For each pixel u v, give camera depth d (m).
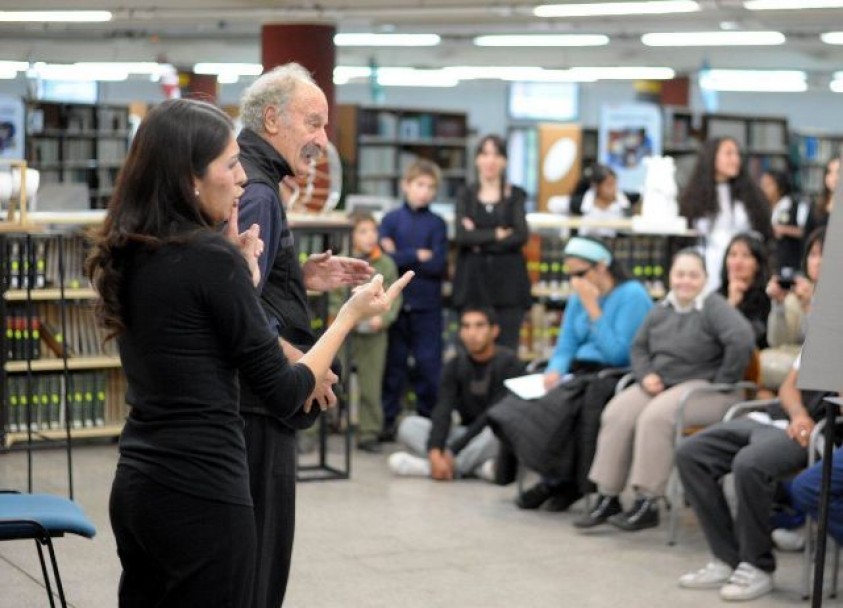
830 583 5.52
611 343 6.61
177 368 2.87
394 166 17.97
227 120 2.98
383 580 5.48
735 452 5.52
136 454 2.92
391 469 7.61
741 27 15.02
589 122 24.77
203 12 13.20
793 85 21.36
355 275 3.76
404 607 5.12
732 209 7.96
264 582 3.51
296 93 3.53
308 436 8.12
